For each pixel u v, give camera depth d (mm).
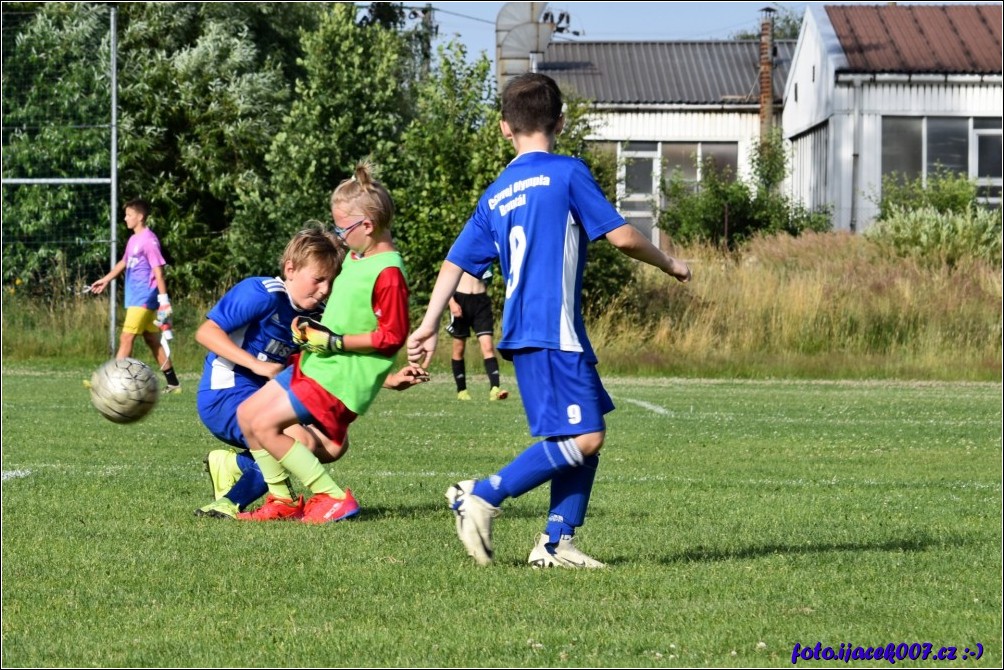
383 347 12141
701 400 30516
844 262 48469
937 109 71938
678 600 9523
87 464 17359
